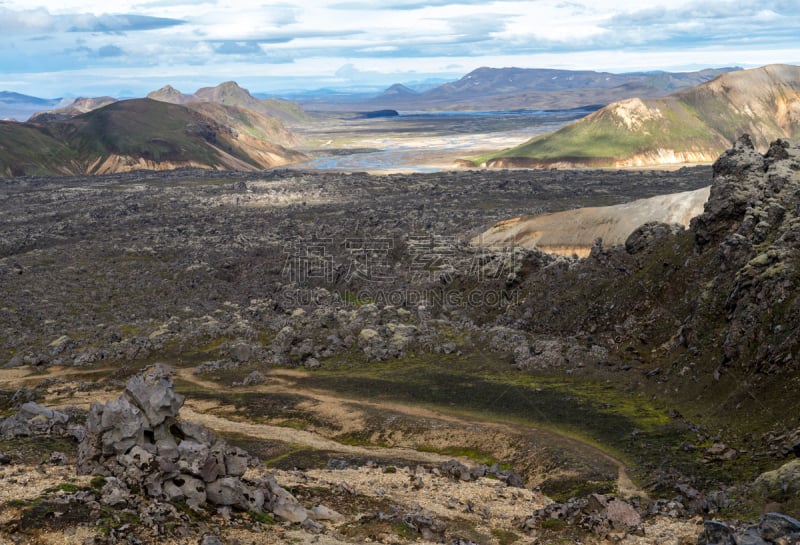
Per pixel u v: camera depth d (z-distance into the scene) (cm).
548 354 14712
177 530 4631
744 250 13738
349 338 17362
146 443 5344
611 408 11788
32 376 16400
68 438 6888
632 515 6228
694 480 8381
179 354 17600
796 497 6800
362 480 7344
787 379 10188
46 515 4466
